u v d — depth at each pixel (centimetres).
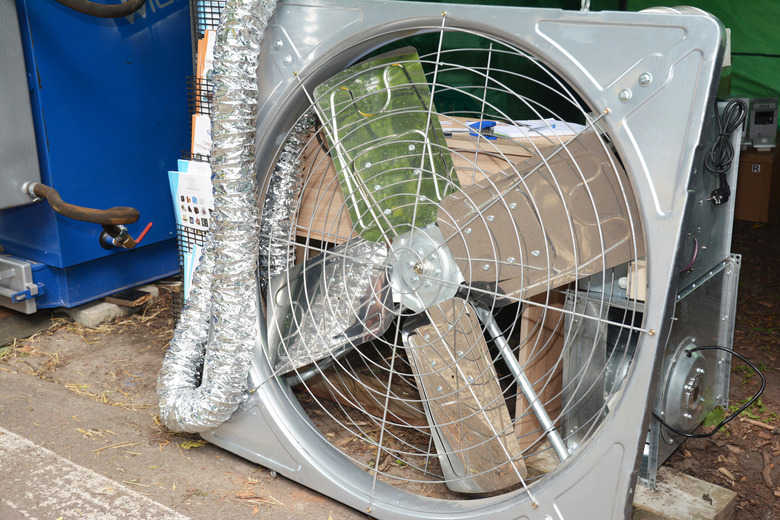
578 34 175
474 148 243
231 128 227
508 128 254
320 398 321
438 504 221
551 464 259
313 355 244
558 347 270
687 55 161
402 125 219
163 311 396
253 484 252
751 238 565
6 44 297
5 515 227
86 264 373
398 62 213
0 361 340
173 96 392
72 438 274
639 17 165
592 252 196
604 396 249
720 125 240
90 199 361
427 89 213
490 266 211
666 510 236
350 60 229
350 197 228
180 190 294
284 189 271
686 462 277
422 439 288
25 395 305
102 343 362
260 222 259
